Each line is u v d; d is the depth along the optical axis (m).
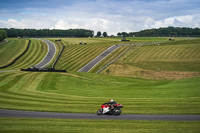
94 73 81.69
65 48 137.25
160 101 28.66
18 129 17.50
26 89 46.62
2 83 52.97
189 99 28.89
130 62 93.31
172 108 24.19
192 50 100.25
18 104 29.64
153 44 127.12
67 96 37.91
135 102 29.02
